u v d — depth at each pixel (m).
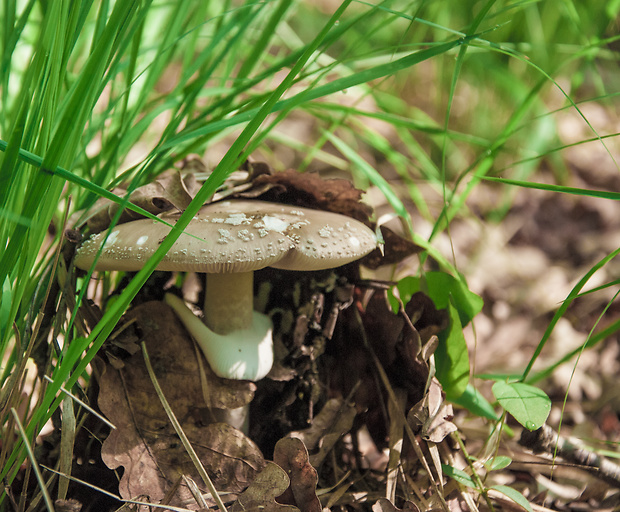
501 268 0.69
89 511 0.49
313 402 0.52
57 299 0.49
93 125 0.52
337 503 0.50
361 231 0.49
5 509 0.48
